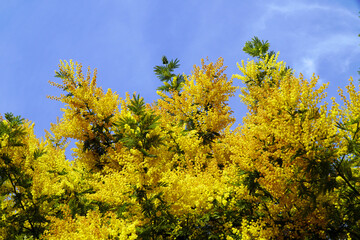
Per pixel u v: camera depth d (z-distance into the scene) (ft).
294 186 20.47
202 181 24.00
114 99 32.04
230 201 23.61
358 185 21.18
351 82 21.13
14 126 27.17
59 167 30.63
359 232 20.16
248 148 22.04
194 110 34.04
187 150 30.14
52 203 25.16
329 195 20.67
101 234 17.67
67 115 31.24
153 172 20.89
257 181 21.75
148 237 19.81
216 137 32.81
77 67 31.86
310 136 19.51
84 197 26.89
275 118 21.97
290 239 21.13
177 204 21.42
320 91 21.81
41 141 32.24
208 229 23.91
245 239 20.39
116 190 20.99
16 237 22.84
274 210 21.22
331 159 19.67
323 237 20.40
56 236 20.08
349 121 20.39
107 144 31.32
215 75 35.45
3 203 24.80
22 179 25.20
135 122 22.49
